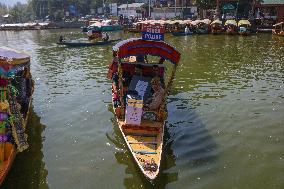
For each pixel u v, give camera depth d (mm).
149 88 13578
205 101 17062
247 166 10938
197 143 12523
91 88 19781
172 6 90375
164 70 14344
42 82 21609
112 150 12125
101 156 11695
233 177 10336
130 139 11336
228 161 11250
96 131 13664
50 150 12148
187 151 11930
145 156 10266
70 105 16703
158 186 9898
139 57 15859
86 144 12586
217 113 15336
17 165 11109
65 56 33625
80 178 10367
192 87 19766
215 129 13680
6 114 9805
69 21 102500
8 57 13000
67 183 10117
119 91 13375
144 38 12477
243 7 65500
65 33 71125
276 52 33562
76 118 15000
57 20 117250
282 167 10844
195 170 10734
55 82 21547
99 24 67250
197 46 40125
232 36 51312
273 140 12641
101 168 10922
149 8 89688
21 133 10438
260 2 60250
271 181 10117
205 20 57438
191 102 16953
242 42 43281
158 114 12359
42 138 13086
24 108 13477
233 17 64688
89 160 11438
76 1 126438
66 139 13008
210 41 45375
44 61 30656
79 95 18375
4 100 9836
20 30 85625
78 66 27453
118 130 13711
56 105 16750
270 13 64625
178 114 15359
